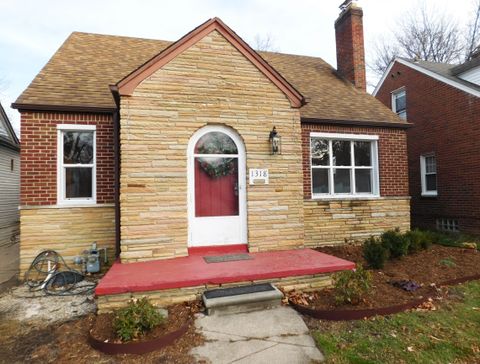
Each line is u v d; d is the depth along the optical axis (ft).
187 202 18.74
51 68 25.16
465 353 10.50
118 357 10.37
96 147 22.27
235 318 12.96
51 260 20.84
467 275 18.35
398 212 28.86
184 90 18.81
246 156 19.97
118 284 13.38
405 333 11.84
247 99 20.08
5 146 39.93
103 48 29.86
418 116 40.06
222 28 19.70
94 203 22.06
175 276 14.53
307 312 13.42
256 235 19.75
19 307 15.19
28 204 20.84
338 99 30.91
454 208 34.68
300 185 20.86
